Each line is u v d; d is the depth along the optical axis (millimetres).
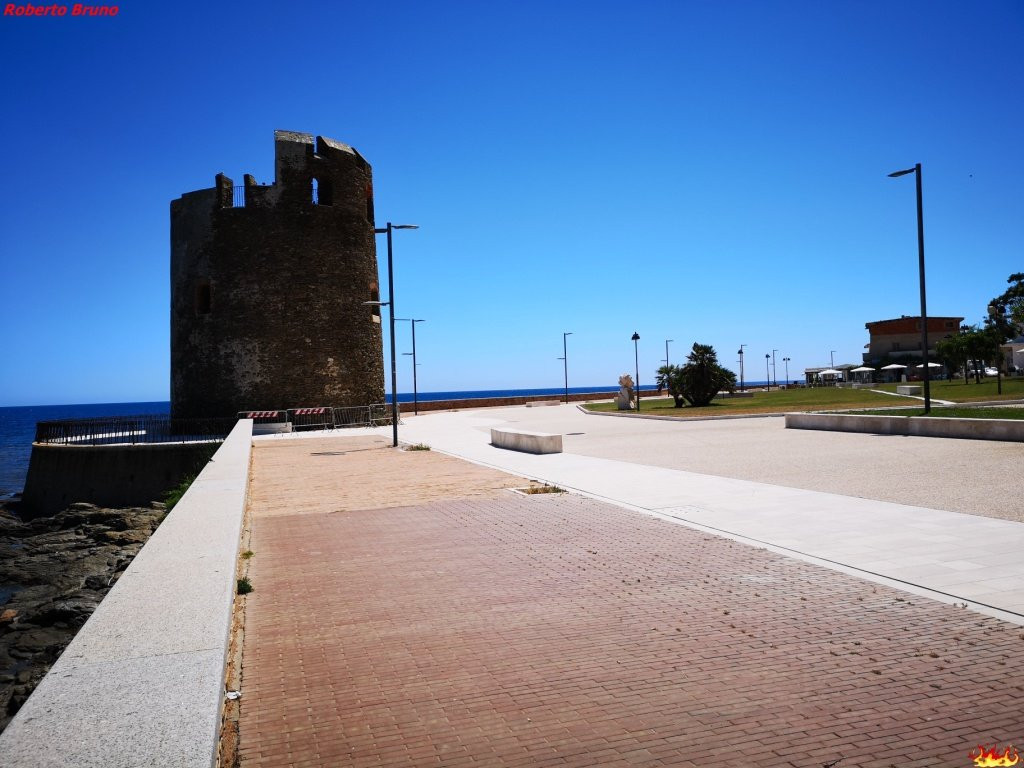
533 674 4711
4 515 27250
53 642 10297
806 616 5664
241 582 6934
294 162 37781
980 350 53094
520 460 18609
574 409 53438
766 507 10414
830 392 58000
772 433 23938
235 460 14562
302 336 37594
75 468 27078
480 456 20172
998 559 7082
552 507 11258
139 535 18781
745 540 8414
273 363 37000
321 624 5859
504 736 3877
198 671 3221
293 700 4391
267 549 8797
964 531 8336
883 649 4926
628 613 5918
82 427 30297
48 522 22203
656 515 10211
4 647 10117
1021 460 14344
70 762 2441
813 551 7719
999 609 5637
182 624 3885
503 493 12977
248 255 37094
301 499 13047
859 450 17406
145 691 3012
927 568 6859
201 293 38188
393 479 15602
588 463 17172
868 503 10359
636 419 37156
